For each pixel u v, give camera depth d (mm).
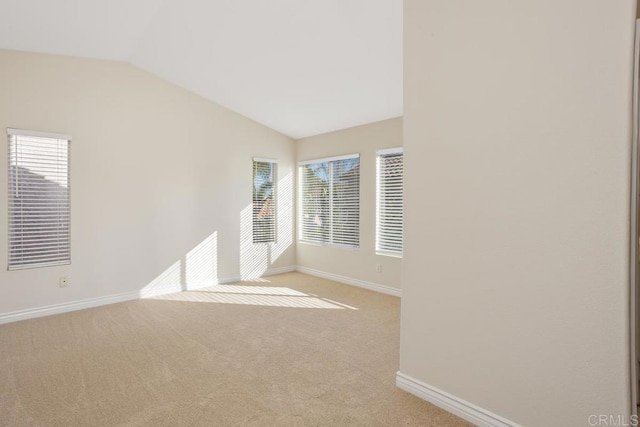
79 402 2096
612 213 1434
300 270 6109
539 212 1633
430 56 2039
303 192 6043
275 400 2127
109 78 4121
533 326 1660
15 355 2744
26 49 3576
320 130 5535
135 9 3023
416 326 2160
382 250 4809
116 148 4180
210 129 5012
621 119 1403
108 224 4137
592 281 1486
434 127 2031
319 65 3631
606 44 1434
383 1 2594
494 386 1802
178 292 4699
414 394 2170
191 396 2168
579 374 1525
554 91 1577
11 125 3502
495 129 1774
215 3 2930
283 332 3279
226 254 5250
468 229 1893
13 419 1925
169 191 4633
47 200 3725
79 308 3934
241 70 4031
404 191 2189
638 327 1390
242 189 5406
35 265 3662
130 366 2568
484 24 1803
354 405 2072
